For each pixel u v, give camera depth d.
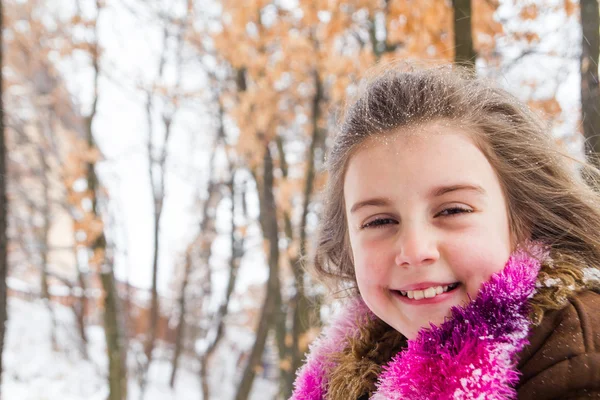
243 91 6.98
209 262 14.30
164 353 16.20
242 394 6.11
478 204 1.05
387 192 1.06
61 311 15.25
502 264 1.05
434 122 1.10
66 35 10.15
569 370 0.90
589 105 2.05
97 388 11.38
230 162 10.25
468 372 0.95
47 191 14.22
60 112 12.56
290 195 6.49
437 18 3.39
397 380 1.06
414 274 1.03
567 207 1.22
